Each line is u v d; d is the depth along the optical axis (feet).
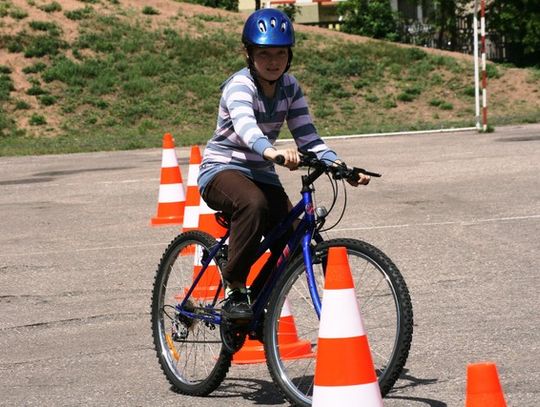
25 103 166.40
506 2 202.28
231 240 28.91
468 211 61.36
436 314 38.55
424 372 31.40
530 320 36.96
